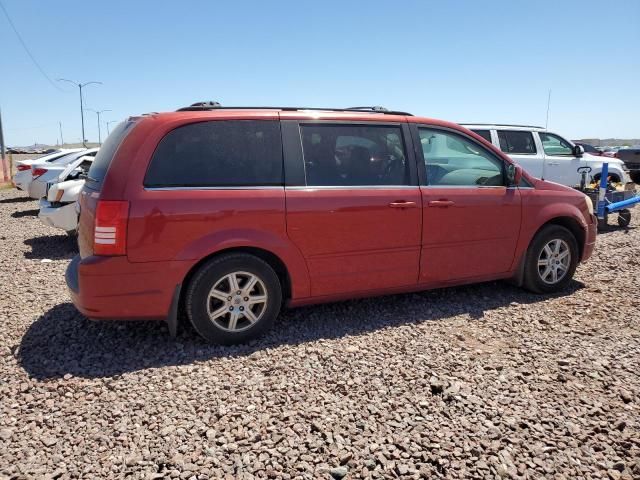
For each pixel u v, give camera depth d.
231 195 3.99
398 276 4.70
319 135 4.41
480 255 5.05
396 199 4.56
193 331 4.40
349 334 4.36
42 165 12.46
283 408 3.15
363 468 2.61
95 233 3.73
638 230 9.61
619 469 2.62
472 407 3.15
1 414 3.13
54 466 2.65
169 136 3.91
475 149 5.12
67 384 3.48
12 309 4.99
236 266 4.04
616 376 3.56
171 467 2.62
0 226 10.83
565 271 5.52
